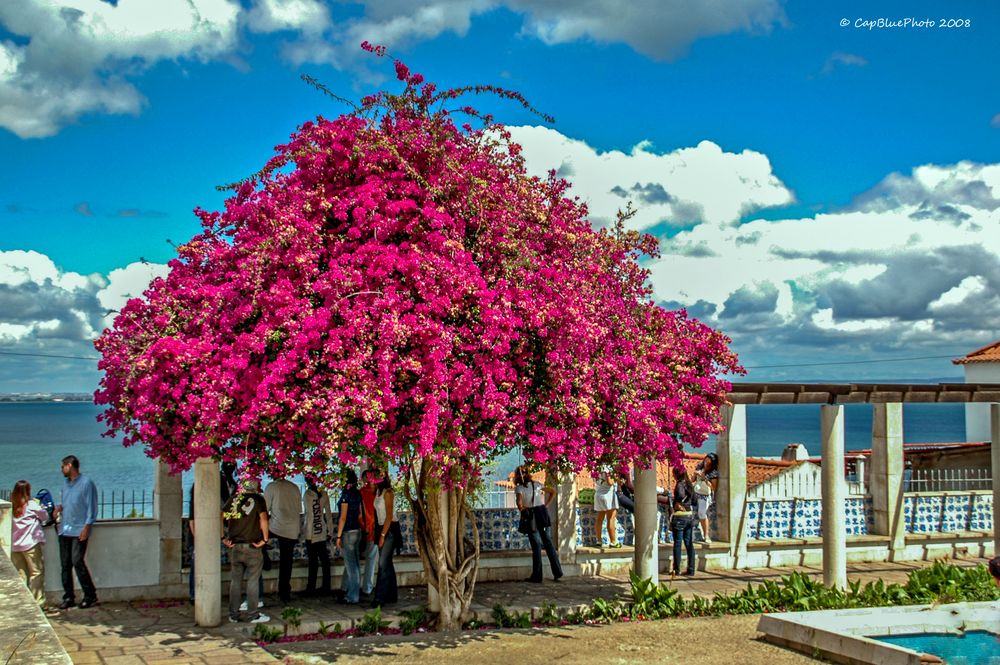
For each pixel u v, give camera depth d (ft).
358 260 33.73
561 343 34.94
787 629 35.76
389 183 36.06
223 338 34.42
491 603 43.52
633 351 40.57
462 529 41.47
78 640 34.81
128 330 37.40
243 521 38.47
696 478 55.93
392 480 43.73
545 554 51.65
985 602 39.65
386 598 42.73
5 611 18.75
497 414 33.55
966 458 75.92
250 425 32.04
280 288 33.40
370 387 31.53
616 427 38.42
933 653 36.27
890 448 59.62
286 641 37.40
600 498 53.47
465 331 33.50
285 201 36.58
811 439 440.04
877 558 59.00
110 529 43.62
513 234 36.70
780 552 56.70
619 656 34.17
